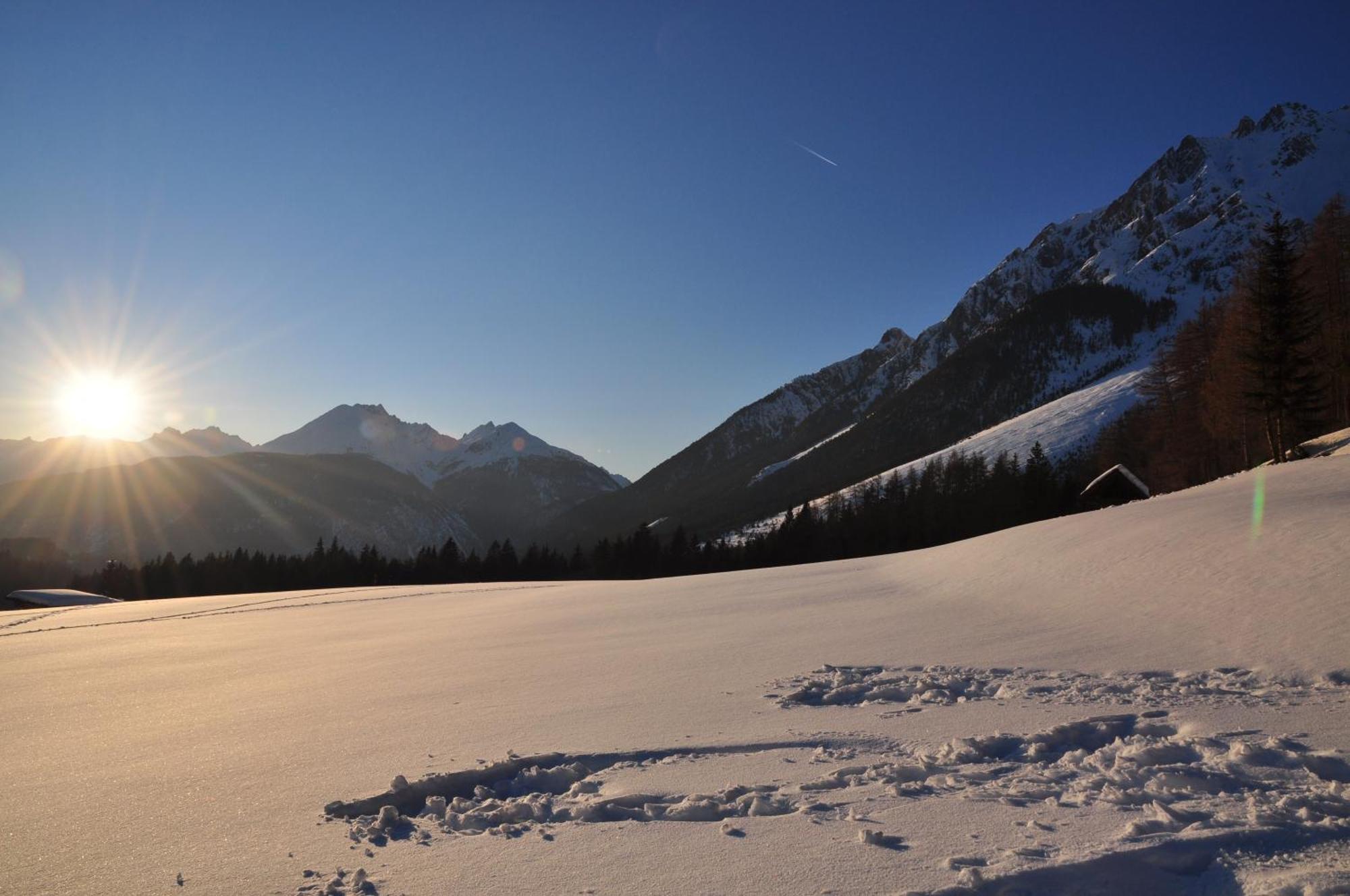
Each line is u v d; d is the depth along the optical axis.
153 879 4.65
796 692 9.27
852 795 5.46
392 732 8.20
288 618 26.17
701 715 8.37
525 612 23.08
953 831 4.66
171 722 9.53
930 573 21.52
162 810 5.98
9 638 23.80
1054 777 5.59
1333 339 42.81
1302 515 14.83
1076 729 6.68
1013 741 6.55
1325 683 7.75
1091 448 122.69
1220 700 7.49
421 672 12.52
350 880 4.46
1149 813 4.75
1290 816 4.51
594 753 6.93
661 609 20.36
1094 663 9.80
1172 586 12.92
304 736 8.27
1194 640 10.14
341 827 5.43
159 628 24.45
